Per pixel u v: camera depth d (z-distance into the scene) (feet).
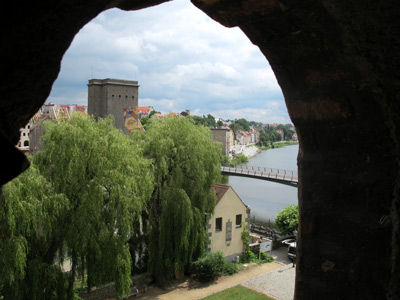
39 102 7.98
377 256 10.34
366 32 8.80
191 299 62.13
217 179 71.87
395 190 10.00
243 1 9.68
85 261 50.65
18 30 6.29
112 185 49.29
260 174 133.18
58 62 7.85
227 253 79.97
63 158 45.73
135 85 263.70
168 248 64.64
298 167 12.29
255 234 100.53
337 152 11.00
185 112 462.60
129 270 51.67
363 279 10.59
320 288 11.46
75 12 7.28
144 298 62.44
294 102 11.68
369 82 9.65
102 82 263.70
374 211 10.36
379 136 10.02
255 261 81.35
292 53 10.57
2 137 6.15
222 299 61.93
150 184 55.98
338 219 11.05
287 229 93.45
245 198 171.32
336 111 10.66
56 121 48.37
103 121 51.67
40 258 45.27
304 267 11.89
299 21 9.53
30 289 43.62
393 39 8.55
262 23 10.27
